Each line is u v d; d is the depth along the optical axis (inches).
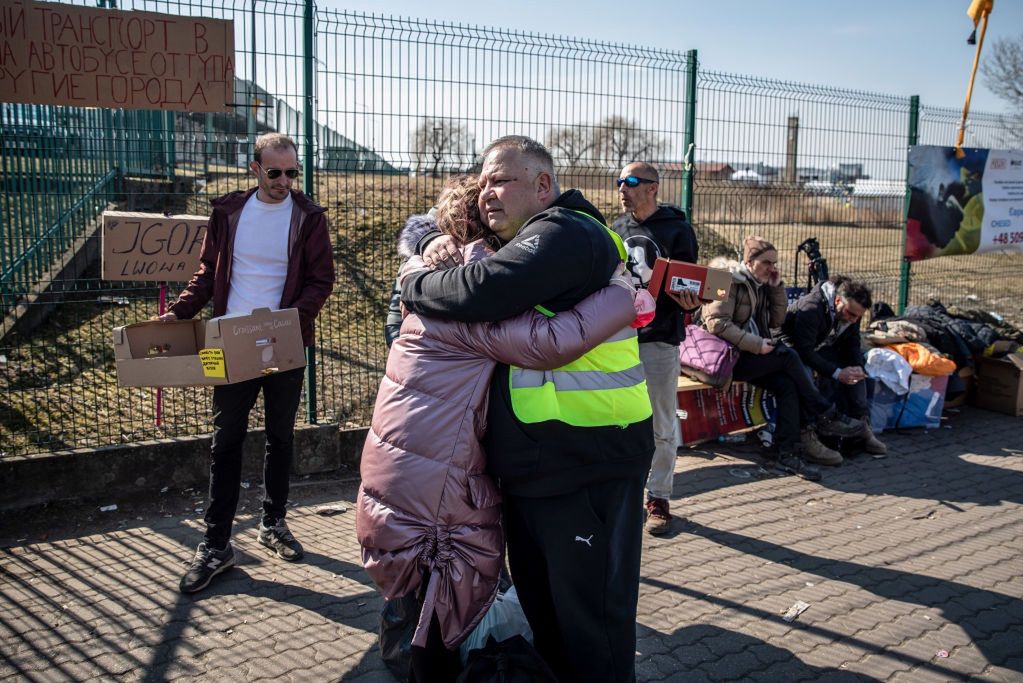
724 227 286.2
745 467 221.0
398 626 118.6
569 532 92.0
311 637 130.8
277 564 154.7
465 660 105.1
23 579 145.8
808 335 226.5
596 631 92.5
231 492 145.4
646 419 96.0
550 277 86.2
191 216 175.3
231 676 120.0
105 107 171.6
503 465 91.7
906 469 224.1
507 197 94.5
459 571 90.7
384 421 92.7
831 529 181.5
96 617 134.4
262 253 144.1
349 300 266.7
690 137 237.1
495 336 87.8
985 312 365.4
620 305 90.0
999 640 136.8
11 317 229.1
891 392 251.6
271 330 135.6
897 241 308.5
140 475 178.5
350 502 186.2
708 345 220.4
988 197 328.5
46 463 169.5
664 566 160.4
